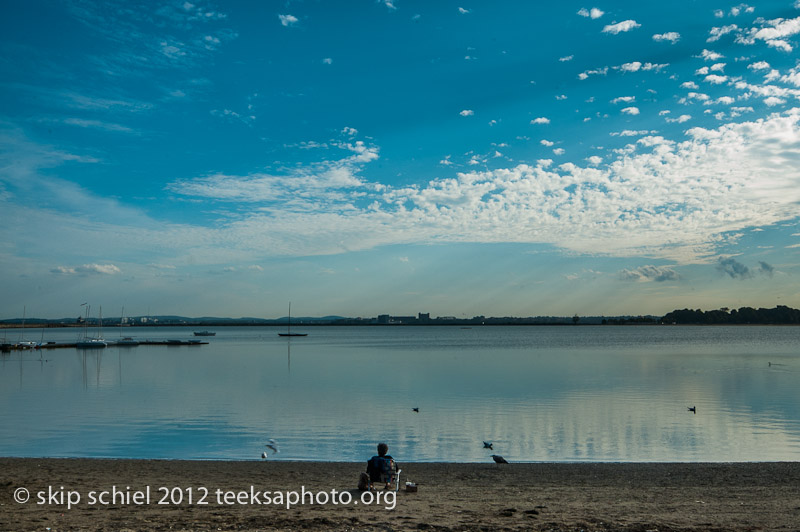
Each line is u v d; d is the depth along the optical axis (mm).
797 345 158125
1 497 14703
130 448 27422
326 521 11727
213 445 28109
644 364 85188
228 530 11008
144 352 131875
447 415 37531
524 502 14500
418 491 16484
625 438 29859
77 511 12875
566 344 171625
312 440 29359
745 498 15344
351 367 82688
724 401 43844
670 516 12609
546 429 32438
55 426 33875
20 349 134875
